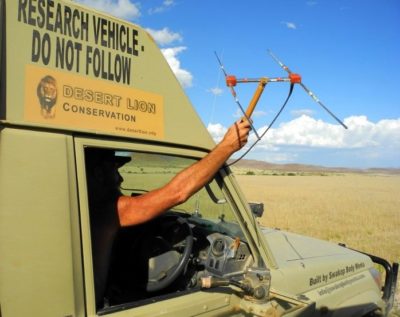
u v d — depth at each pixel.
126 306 2.33
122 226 2.53
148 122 2.51
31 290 1.99
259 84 2.60
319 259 3.66
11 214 1.97
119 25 2.44
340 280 3.76
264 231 4.32
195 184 2.54
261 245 3.00
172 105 2.63
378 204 32.25
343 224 19.70
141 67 2.51
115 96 2.38
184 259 2.82
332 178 106.50
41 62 2.14
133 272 2.82
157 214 2.53
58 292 2.07
